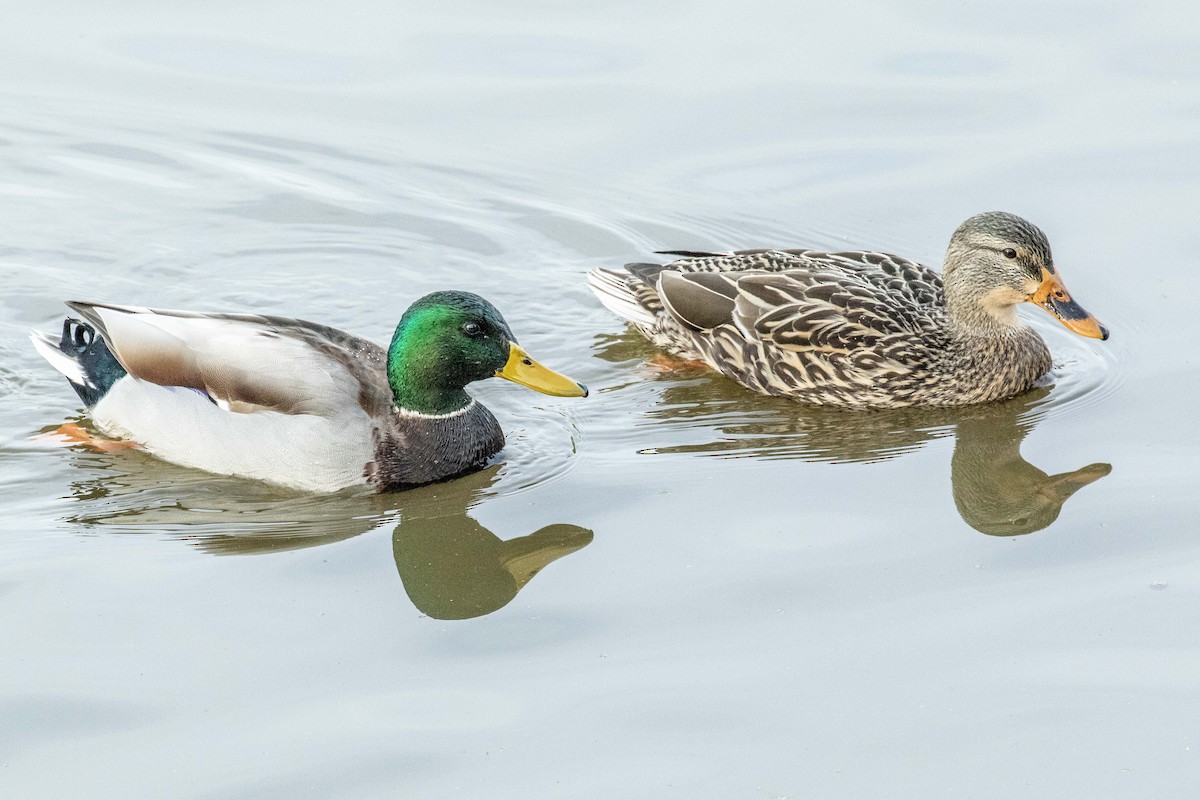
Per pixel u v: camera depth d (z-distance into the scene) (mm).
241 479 13289
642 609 11336
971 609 11242
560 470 13688
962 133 19188
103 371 13844
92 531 12438
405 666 10688
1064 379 15430
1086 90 19781
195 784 9461
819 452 13969
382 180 18938
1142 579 11570
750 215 18109
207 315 13508
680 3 22203
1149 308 16141
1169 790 9391
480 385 15422
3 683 10383
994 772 9594
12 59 21047
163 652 10766
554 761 9711
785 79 20312
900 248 17359
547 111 20016
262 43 21422
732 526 12531
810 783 9516
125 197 18547
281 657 10742
